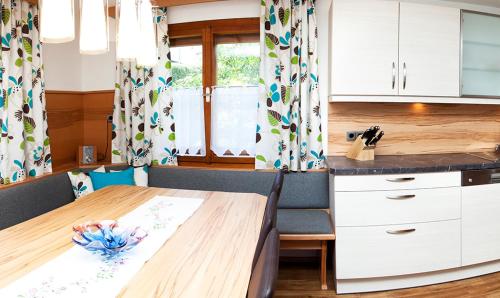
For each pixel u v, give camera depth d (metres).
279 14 2.51
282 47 2.51
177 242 1.21
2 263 1.04
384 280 2.23
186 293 0.85
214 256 1.08
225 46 2.84
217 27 2.79
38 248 1.16
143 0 1.48
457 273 2.34
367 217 2.14
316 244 2.22
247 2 2.74
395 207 2.15
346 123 2.74
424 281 2.28
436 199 2.20
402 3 2.38
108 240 1.08
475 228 2.28
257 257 0.93
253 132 2.77
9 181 2.18
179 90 2.86
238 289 0.87
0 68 2.12
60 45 2.84
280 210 2.51
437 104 2.84
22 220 2.08
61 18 1.02
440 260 2.23
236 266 1.01
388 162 2.38
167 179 2.72
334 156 2.73
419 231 2.19
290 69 2.54
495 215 2.31
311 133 2.58
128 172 2.66
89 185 2.53
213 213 1.57
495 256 2.34
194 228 1.36
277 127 2.57
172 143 2.79
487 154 2.78
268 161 2.62
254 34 2.79
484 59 2.58
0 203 1.95
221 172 2.66
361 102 2.74
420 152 2.84
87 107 3.10
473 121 2.91
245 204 1.73
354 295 2.18
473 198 2.26
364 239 2.15
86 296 0.84
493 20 2.56
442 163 2.28
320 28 2.67
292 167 2.56
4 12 2.14
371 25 2.36
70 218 1.49
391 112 2.78
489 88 2.61
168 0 2.59
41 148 2.42
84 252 1.13
